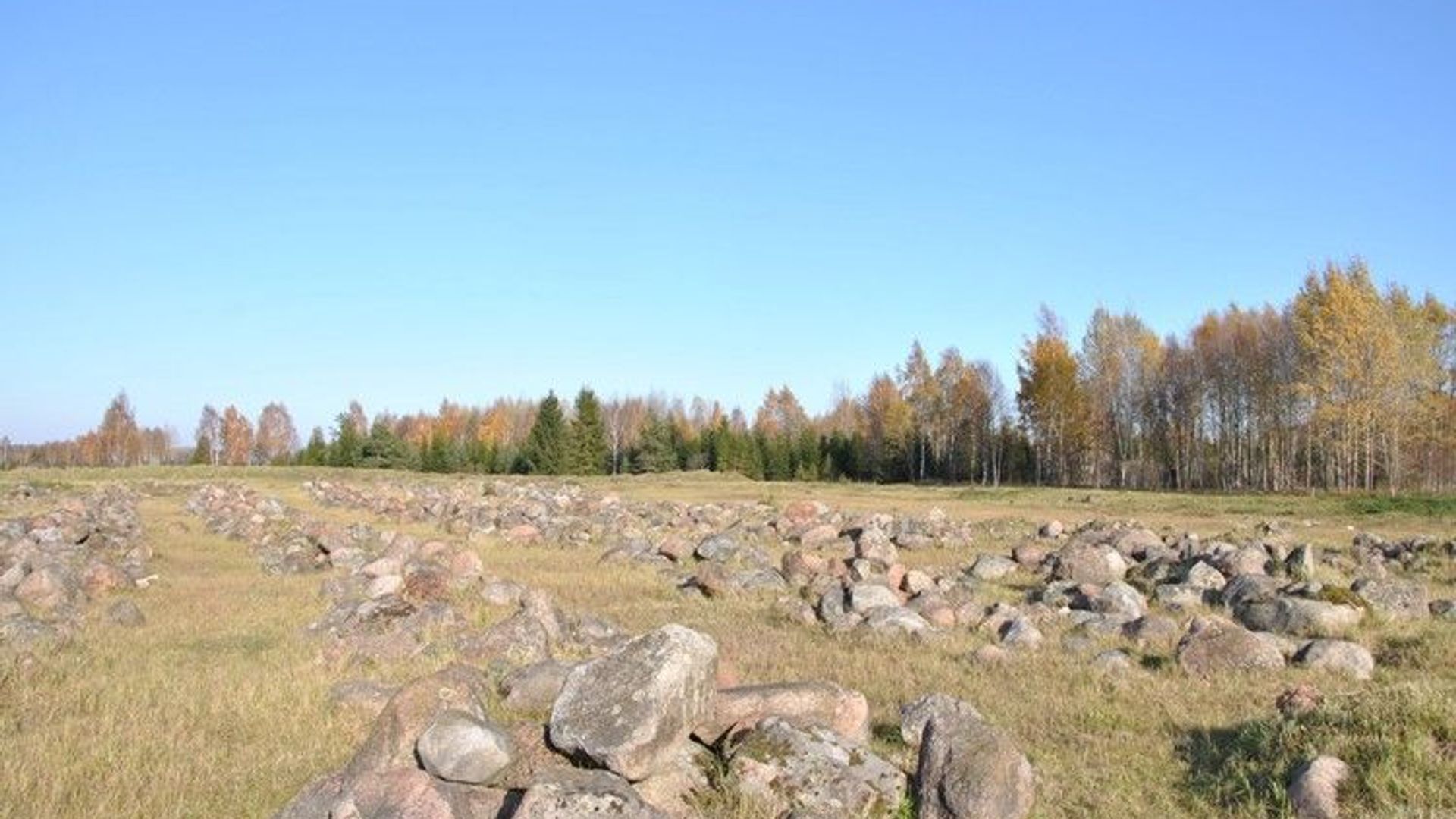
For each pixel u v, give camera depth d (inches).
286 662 505.7
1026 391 3083.2
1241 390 2753.4
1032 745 390.6
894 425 3641.7
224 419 4906.5
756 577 816.3
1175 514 1764.3
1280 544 1021.8
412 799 274.7
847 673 507.2
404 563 817.5
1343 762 330.6
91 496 1818.4
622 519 1450.5
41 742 362.0
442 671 372.5
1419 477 2679.6
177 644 559.8
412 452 3922.2
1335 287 2274.9
